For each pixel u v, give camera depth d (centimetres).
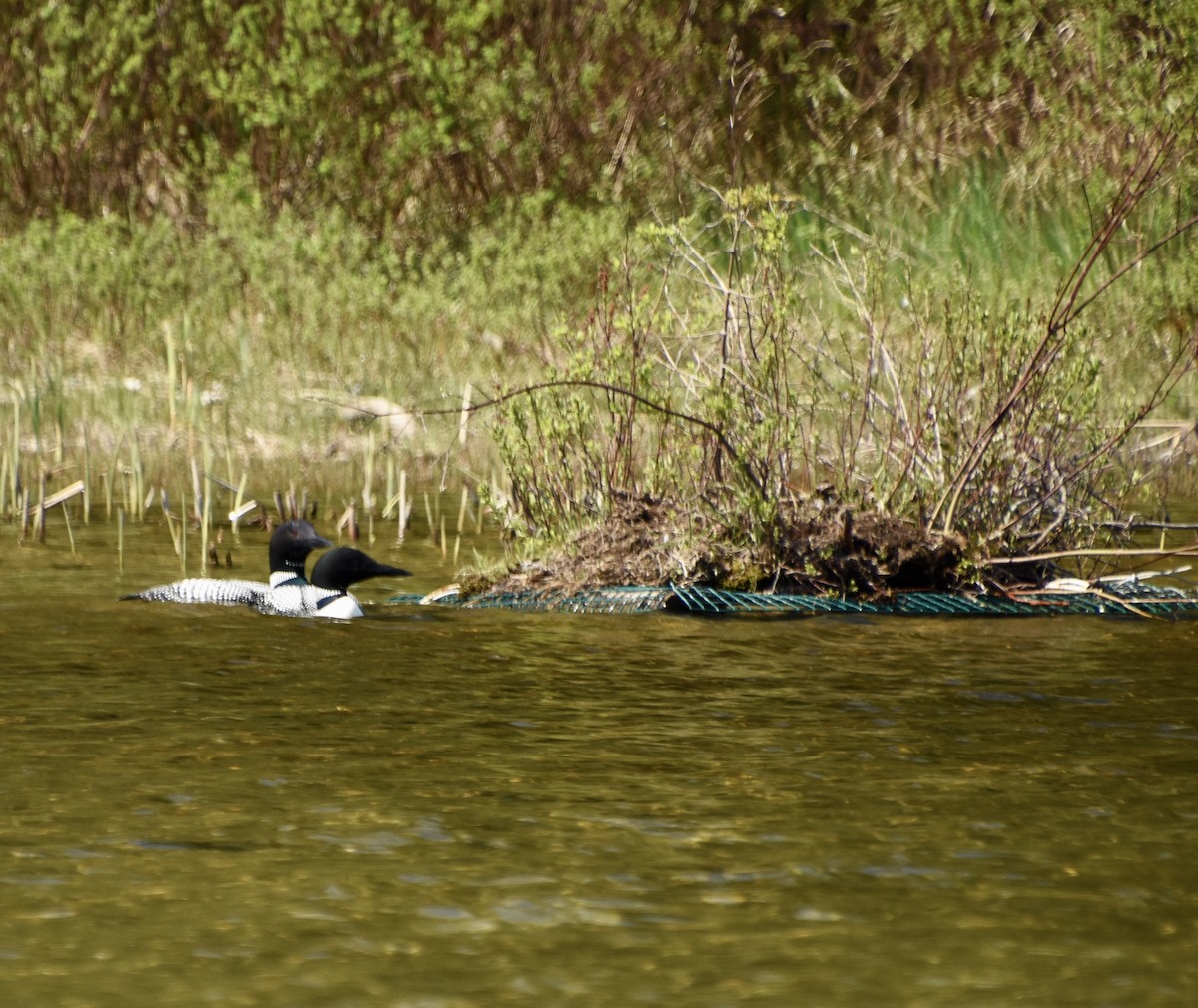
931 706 2580
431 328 6209
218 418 5606
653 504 3609
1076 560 3688
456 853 1930
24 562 3831
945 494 3547
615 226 6525
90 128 7338
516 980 1612
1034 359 3550
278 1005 1560
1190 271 6047
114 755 2289
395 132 7419
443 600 3462
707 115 7588
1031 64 7562
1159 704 2595
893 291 6006
